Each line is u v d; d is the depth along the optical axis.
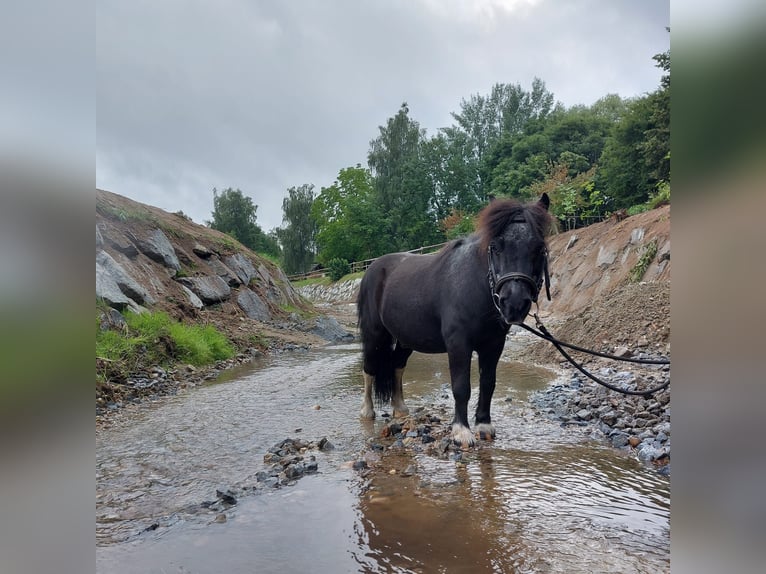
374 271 5.71
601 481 3.40
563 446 4.21
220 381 8.16
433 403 6.06
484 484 3.36
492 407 5.63
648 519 2.82
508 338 12.80
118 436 4.84
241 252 18.95
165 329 9.38
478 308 4.20
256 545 2.61
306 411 5.81
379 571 2.33
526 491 3.23
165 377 7.95
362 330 5.78
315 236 56.19
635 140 20.56
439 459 3.90
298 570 2.36
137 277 11.68
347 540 2.64
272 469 3.76
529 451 4.08
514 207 3.91
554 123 42.00
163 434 4.88
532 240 3.75
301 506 3.08
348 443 4.45
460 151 51.59
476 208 45.88
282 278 21.98
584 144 37.59
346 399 6.46
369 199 50.97
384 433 4.66
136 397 6.76
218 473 3.75
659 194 16.36
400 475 3.56
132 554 2.52
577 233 18.05
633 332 8.43
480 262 4.17
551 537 2.61
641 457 3.89
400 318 5.04
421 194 48.75
